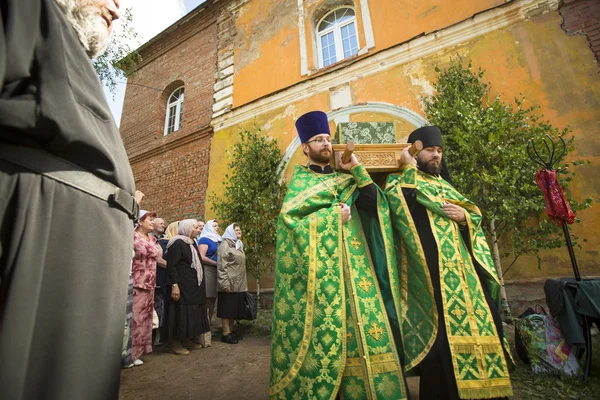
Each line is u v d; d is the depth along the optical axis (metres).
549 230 3.67
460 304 1.79
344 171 2.15
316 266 1.68
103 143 0.85
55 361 0.69
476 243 2.04
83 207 0.79
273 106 7.08
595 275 3.58
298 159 6.31
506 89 4.58
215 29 9.26
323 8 7.20
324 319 1.58
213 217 7.25
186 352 3.60
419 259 1.86
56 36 0.76
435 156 2.25
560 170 3.66
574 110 4.10
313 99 6.53
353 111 5.89
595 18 4.29
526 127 3.98
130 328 3.14
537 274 3.86
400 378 1.53
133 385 2.70
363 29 6.39
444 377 1.69
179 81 9.64
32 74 0.72
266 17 8.12
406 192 2.12
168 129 9.74
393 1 6.18
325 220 1.77
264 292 5.96
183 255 3.74
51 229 0.71
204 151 8.09
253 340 4.14
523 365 2.57
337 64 6.50
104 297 0.82
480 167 3.94
